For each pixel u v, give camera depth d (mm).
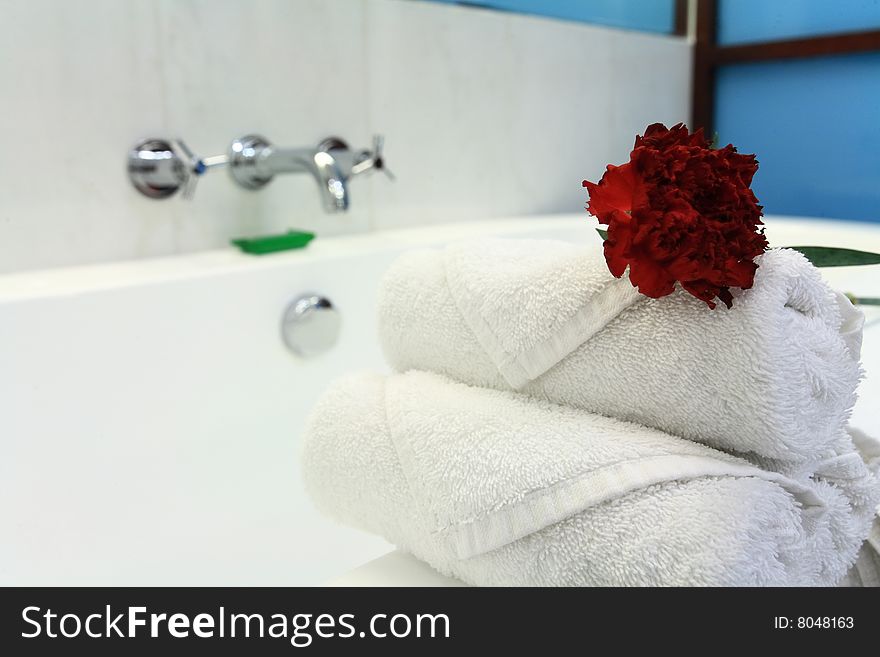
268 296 1026
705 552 311
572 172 1606
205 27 1085
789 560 343
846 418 370
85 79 990
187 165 1064
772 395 324
